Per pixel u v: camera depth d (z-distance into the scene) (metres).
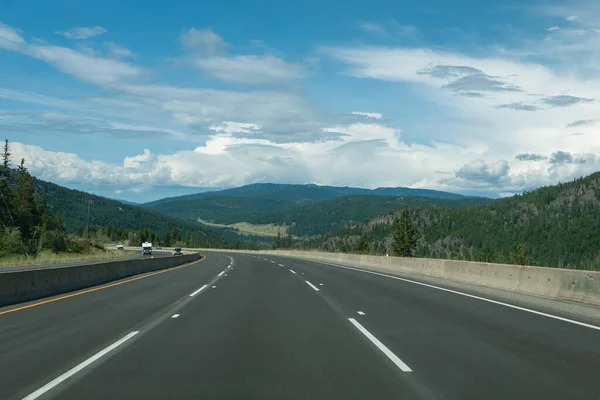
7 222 90.62
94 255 77.38
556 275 17.64
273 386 7.61
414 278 30.81
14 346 10.45
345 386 7.62
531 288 19.12
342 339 11.31
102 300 18.70
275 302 18.28
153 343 10.80
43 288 20.14
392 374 8.32
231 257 80.00
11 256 60.16
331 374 8.31
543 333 12.01
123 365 8.87
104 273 27.95
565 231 161.50
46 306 16.86
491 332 12.16
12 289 17.73
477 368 8.73
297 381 7.89
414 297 19.91
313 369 8.63
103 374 8.27
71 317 14.45
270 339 11.30
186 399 6.97
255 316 14.77
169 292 21.84
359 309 16.36
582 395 7.21
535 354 9.80
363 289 23.39
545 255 154.88
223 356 9.59
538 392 7.35
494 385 7.70
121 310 15.98
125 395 7.15
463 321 13.84
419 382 7.86
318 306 17.16
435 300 18.86
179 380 7.92
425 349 10.27
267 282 27.56
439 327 12.88
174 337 11.48
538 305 17.28
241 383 7.76
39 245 72.75
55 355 9.62
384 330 12.47
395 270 38.81
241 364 8.97
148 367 8.73
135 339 11.23
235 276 32.56
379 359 9.39
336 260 61.84
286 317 14.59
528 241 166.25
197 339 11.26
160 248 184.88
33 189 107.88
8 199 93.88
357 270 40.53
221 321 13.82
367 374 8.32
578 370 8.60
